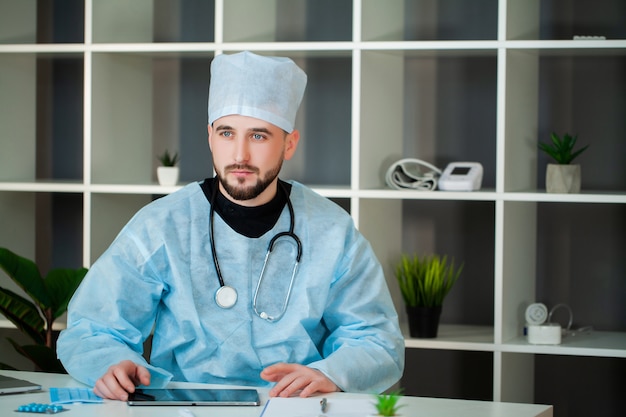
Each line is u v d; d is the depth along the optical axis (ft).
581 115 11.35
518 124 10.54
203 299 6.86
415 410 5.79
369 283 7.29
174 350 6.97
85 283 6.98
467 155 11.65
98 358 6.50
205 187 7.20
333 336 7.25
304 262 7.06
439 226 11.82
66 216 12.68
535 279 11.55
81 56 11.85
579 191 10.34
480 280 11.73
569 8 11.32
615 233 11.41
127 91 11.59
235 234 6.98
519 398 10.94
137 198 12.00
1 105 11.73
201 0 12.19
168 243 6.90
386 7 11.06
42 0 12.57
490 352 11.72
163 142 12.34
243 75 7.00
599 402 11.56
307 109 12.00
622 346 10.18
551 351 10.06
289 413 5.59
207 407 5.81
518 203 10.65
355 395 6.16
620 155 11.27
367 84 10.44
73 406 5.79
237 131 6.89
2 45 11.02
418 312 10.53
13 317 10.35
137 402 5.82
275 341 6.83
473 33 11.56
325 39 11.88
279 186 7.27
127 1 11.55
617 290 11.41
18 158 12.05
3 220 11.93
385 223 11.19
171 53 11.13
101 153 11.12
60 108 12.61
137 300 6.91
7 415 5.56
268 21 11.74
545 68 11.41
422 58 11.68
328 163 11.99
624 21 11.19
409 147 11.78
